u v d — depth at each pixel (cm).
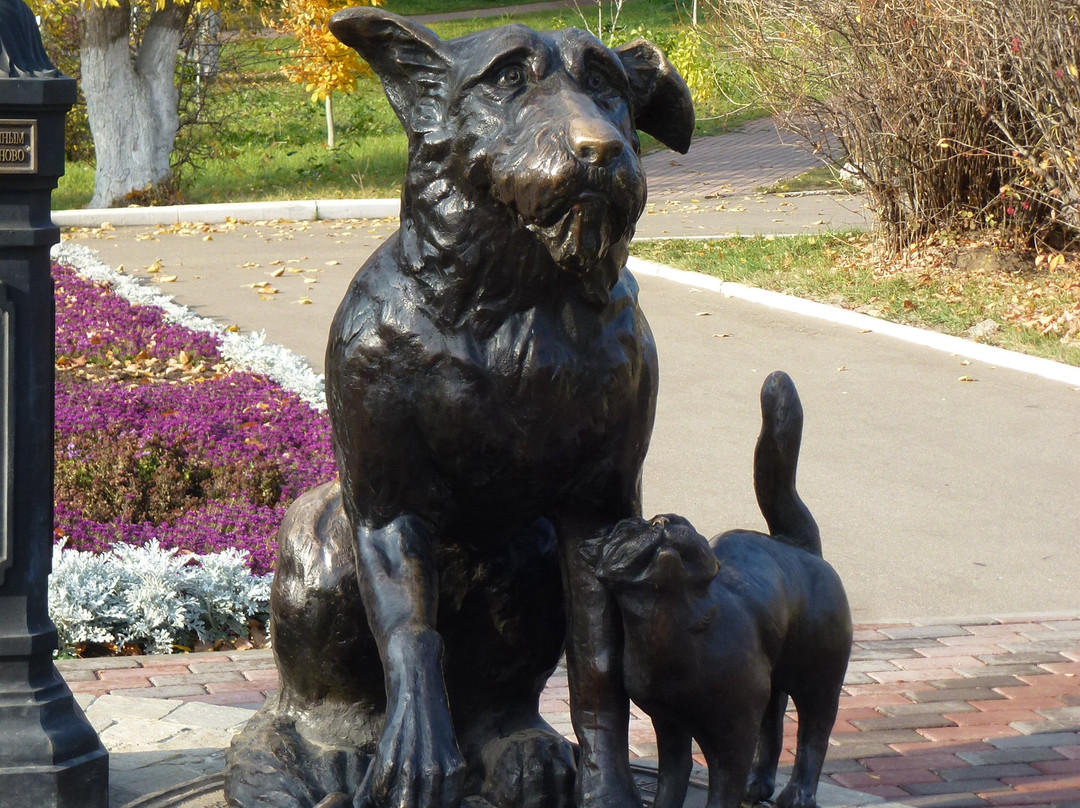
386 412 258
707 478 794
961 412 941
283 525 312
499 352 251
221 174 2272
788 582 288
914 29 1287
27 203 346
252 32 2164
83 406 838
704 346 1128
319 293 1336
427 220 248
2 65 334
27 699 353
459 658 304
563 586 283
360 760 298
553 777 295
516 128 231
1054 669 530
